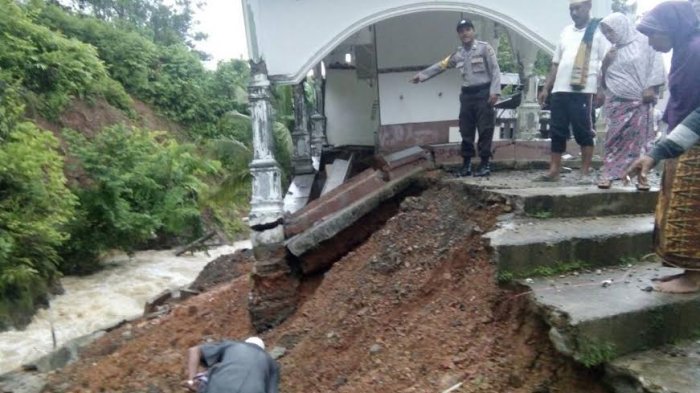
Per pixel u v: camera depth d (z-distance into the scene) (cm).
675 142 284
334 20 660
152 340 750
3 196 1328
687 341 296
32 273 1263
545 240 364
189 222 2064
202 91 2866
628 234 382
